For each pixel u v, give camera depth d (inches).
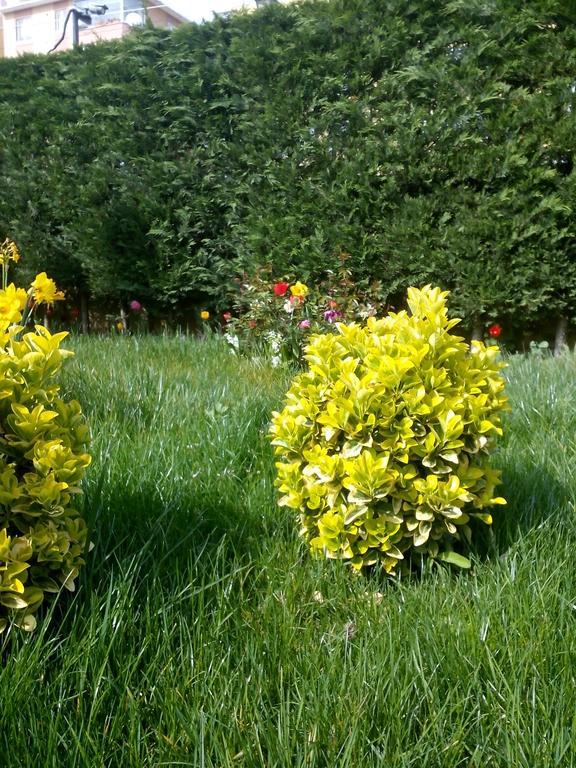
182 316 340.5
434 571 90.4
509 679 67.1
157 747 62.2
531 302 264.2
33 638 69.1
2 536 64.3
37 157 340.5
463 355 96.4
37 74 343.9
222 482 110.0
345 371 90.7
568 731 60.7
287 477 93.9
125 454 113.0
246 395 155.6
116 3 764.0
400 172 274.4
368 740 60.5
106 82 324.2
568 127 252.2
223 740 60.1
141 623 73.7
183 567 85.8
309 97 287.7
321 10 286.4
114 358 209.0
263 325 246.5
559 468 117.5
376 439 89.0
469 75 261.6
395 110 273.6
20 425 68.5
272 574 88.5
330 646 75.4
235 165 303.4
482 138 261.0
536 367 200.7
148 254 322.3
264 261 291.4
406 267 274.4
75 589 75.9
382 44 272.5
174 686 67.4
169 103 314.2
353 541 88.8
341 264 276.7
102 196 325.4
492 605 77.0
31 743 60.8
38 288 164.2
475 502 90.5
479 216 263.9
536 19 256.7
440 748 60.9
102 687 66.1
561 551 89.9
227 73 300.8
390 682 65.8
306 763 57.6
